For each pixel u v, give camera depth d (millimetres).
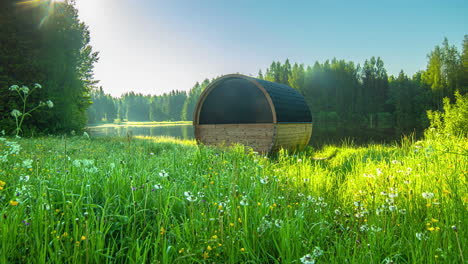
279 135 13195
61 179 3744
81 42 22938
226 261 2596
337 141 25953
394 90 90250
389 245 2846
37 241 2400
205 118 14984
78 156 7121
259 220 3154
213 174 5273
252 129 13703
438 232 2709
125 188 3883
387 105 93812
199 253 2619
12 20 19188
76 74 22703
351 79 96812
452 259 2457
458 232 2662
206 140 14875
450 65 65438
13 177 3844
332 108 95188
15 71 19000
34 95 19344
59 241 2598
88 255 2377
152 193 3666
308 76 98000
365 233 3166
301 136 15578
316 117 92750
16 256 2430
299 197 4430
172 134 49375
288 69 109938
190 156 7352
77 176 4129
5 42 19000
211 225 3039
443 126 17906
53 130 20109
